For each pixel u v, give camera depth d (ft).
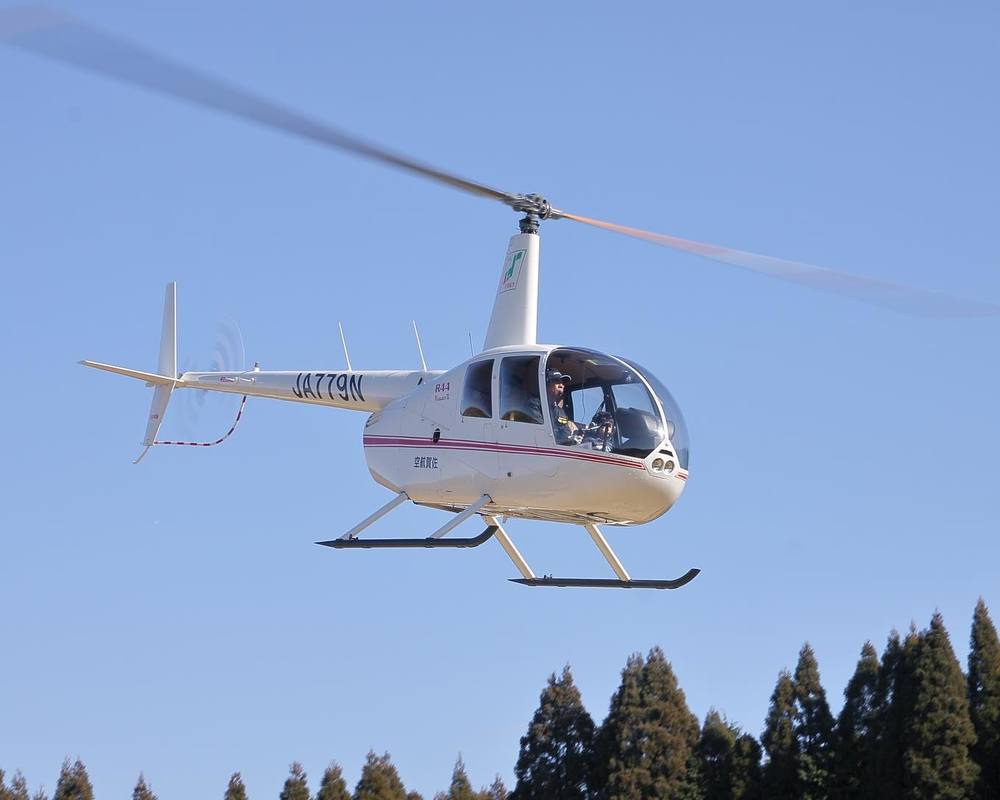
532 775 368.68
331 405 217.77
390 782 363.76
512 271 195.21
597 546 192.34
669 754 355.15
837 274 173.37
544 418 177.17
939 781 330.95
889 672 358.43
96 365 254.68
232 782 365.81
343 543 187.42
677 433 177.37
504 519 194.29
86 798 375.86
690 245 185.47
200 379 250.37
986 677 355.56
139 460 256.11
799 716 358.64
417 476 189.47
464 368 187.52
